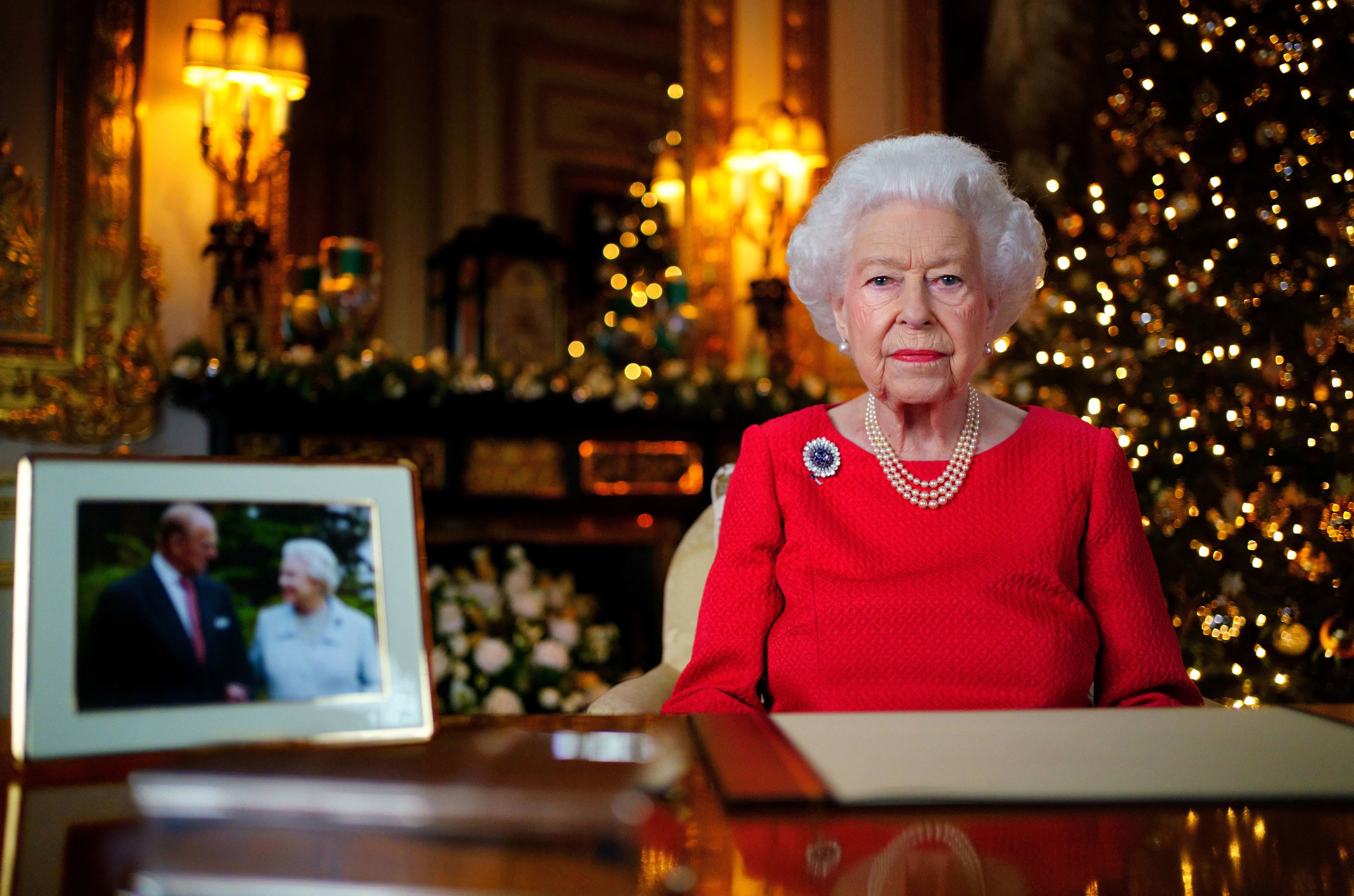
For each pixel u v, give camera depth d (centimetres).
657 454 369
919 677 106
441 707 295
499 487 343
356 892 40
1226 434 315
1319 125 318
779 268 392
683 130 393
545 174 372
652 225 386
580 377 357
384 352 328
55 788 55
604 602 378
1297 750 62
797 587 114
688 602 162
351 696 63
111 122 300
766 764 58
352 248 334
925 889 43
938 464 117
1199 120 338
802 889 42
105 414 297
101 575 61
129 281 302
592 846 46
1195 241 331
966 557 112
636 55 389
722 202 396
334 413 319
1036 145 410
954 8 432
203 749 60
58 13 297
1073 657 106
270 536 65
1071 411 340
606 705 132
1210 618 291
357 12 346
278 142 314
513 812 44
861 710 99
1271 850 47
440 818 44
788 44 409
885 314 112
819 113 411
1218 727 69
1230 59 344
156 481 63
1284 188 318
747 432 128
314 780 47
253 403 303
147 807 47
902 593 109
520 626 311
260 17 309
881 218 113
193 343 302
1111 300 343
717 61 399
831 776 56
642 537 364
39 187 293
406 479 69
